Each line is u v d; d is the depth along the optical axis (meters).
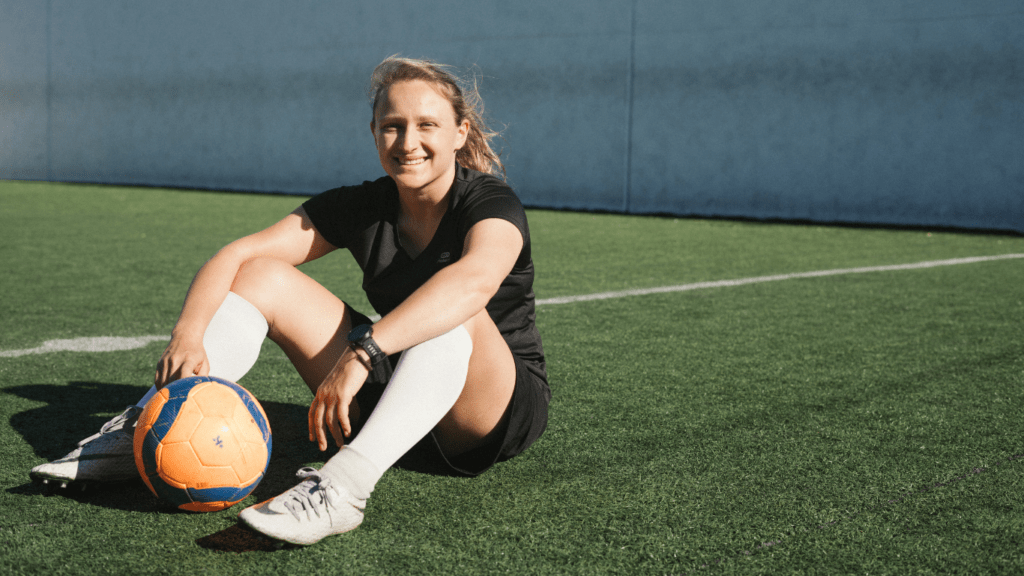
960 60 10.19
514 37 13.49
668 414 2.33
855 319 3.96
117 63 18.31
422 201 1.70
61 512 1.58
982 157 10.15
